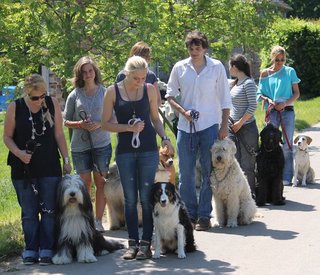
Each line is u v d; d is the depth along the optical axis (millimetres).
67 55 16562
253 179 14109
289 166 16734
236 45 23844
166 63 18688
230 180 11891
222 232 11680
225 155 11680
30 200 9961
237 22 22547
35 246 9938
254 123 14078
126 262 9789
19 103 9938
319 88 45281
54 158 10008
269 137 13758
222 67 12023
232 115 13898
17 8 17312
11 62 18203
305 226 11898
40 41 17953
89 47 17453
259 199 14031
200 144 12008
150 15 17703
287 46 45500
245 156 14086
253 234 11406
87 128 11477
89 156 11797
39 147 9867
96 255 10203
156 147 10031
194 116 11836
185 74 12031
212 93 11969
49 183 9906
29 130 9852
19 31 17391
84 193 9727
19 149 9805
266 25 23547
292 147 16469
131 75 9656
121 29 17703
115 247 10586
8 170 21438
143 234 10070
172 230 9977
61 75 17609
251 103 13664
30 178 9875
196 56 11867
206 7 21781
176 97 12305
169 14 20359
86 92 11664
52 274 9219
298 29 45219
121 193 11844
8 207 14828
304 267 9188
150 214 10047
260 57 37188
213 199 12383
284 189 16047
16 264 9859
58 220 9836
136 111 9852
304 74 45438
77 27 17000
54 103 10125
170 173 12602
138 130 9680
